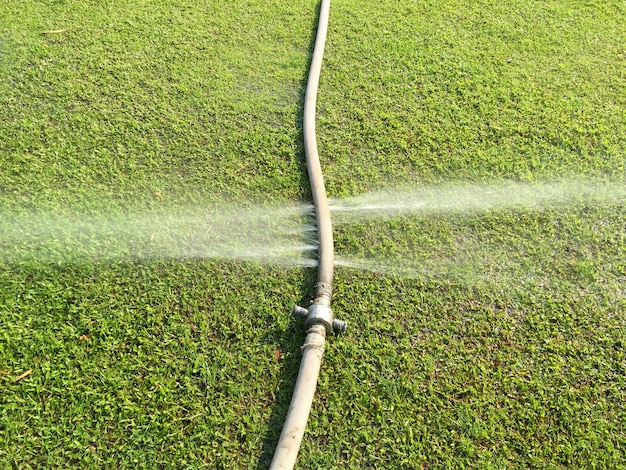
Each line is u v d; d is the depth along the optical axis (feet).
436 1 8.93
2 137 6.35
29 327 4.74
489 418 4.39
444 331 4.93
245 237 5.58
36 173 6.00
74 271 5.16
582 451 4.23
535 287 5.27
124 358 4.61
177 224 5.65
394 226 5.72
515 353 4.79
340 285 5.20
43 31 7.85
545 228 5.74
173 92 7.06
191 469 4.09
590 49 8.03
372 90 7.23
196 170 6.18
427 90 7.25
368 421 4.36
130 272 5.20
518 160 6.44
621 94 7.29
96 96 6.93
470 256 5.51
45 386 4.41
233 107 6.90
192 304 5.00
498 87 7.33
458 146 6.57
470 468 4.15
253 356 4.70
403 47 7.94
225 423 4.32
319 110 6.93
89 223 5.58
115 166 6.14
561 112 7.00
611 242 5.64
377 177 6.23
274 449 4.22
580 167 6.38
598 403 4.49
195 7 8.53
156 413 4.33
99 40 7.76
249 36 8.05
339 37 8.07
